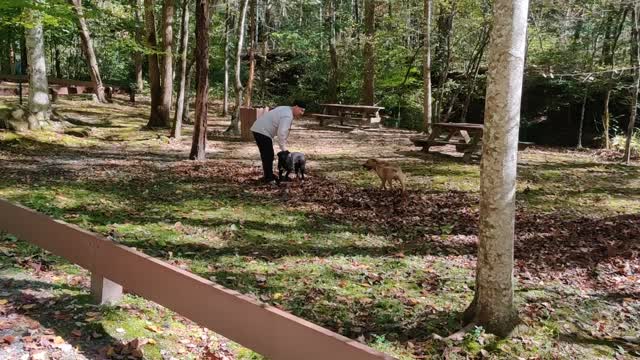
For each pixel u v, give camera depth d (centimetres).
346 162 1175
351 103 2466
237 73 1516
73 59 3147
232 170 1003
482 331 392
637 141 1562
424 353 369
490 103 373
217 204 745
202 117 1087
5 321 335
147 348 325
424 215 769
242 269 501
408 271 536
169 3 1521
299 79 2681
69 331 331
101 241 352
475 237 675
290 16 2908
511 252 394
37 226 406
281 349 246
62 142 1174
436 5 1888
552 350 384
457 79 2219
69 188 770
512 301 404
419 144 1355
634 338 422
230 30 2081
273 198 807
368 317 422
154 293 312
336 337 224
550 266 580
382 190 909
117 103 2150
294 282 481
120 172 927
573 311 464
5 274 418
